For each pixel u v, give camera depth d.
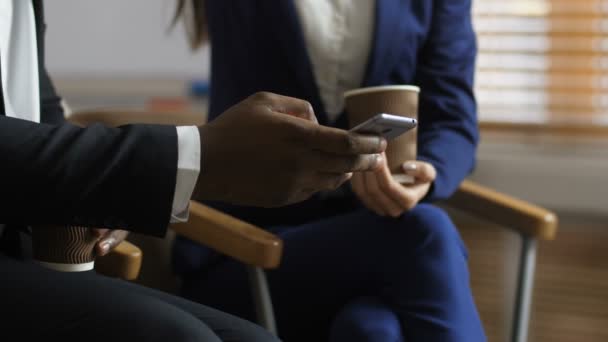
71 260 0.99
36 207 0.76
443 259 1.27
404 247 1.29
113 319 0.80
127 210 0.76
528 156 2.12
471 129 1.59
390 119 0.83
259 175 0.80
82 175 0.75
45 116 1.23
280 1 1.53
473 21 2.30
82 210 0.76
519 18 2.28
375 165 0.87
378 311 1.25
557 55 2.28
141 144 0.77
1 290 0.84
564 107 2.29
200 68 2.30
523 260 1.48
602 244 2.19
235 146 0.79
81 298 0.83
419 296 1.25
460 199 1.57
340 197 1.56
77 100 2.29
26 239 1.08
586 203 2.09
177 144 0.78
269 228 1.56
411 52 1.59
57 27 2.31
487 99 2.31
